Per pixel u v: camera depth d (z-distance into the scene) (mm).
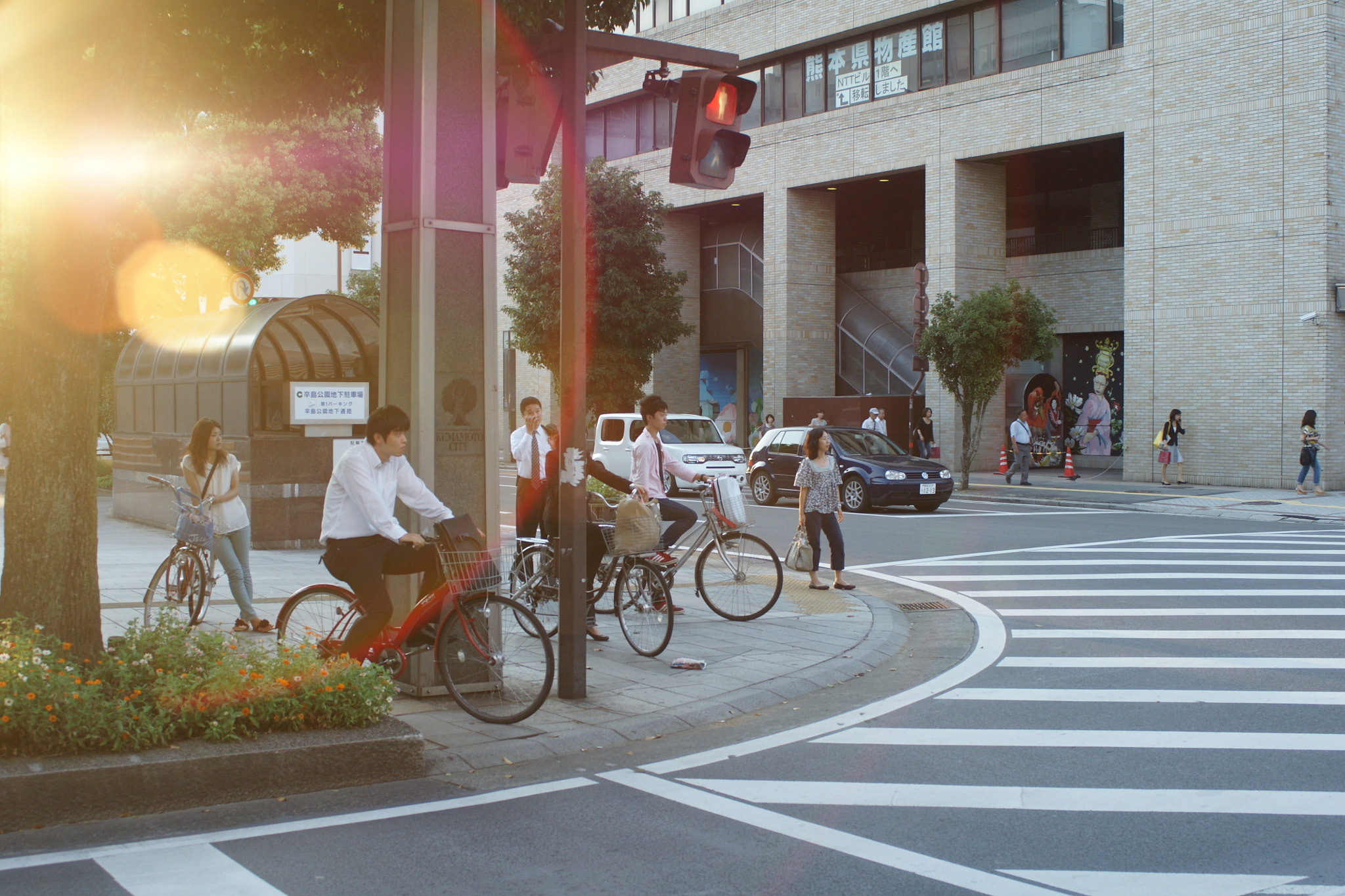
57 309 5805
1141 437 25594
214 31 9492
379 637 6570
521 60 7305
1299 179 22938
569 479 6961
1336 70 22656
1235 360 23969
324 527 6449
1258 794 5078
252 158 27344
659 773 5543
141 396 18891
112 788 4805
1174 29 24797
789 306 33438
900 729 6348
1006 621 9898
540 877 4141
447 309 6992
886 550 15156
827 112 32250
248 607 9195
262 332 14805
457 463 7035
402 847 4457
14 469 5848
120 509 20000
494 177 7191
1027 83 27594
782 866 4238
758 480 22844
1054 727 6316
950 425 29656
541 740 6016
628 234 31359
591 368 30953
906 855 4344
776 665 8016
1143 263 25422
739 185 34719
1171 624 9531
